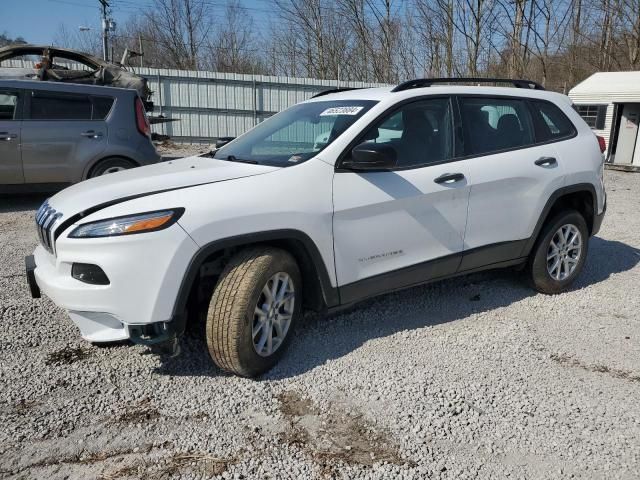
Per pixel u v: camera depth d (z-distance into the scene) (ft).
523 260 14.93
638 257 19.86
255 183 10.39
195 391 10.11
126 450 8.46
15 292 14.51
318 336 12.47
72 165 24.44
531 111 14.90
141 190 10.19
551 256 15.33
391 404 9.84
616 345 12.52
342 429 9.11
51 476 7.86
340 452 8.53
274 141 13.00
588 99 56.80
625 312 14.52
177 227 9.39
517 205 14.07
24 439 8.63
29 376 10.44
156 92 58.18
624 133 55.16
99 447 8.51
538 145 14.73
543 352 12.05
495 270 17.48
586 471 8.28
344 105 12.91
